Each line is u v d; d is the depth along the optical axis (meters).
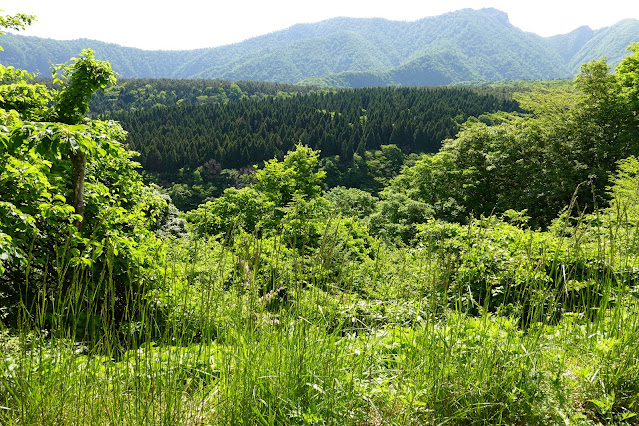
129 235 5.73
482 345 2.34
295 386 2.03
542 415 2.05
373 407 1.95
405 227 22.31
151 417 1.90
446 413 2.05
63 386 1.92
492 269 5.03
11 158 3.83
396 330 2.68
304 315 2.30
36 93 7.23
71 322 2.50
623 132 21.38
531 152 24.27
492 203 24.92
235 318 2.30
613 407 2.24
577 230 2.70
